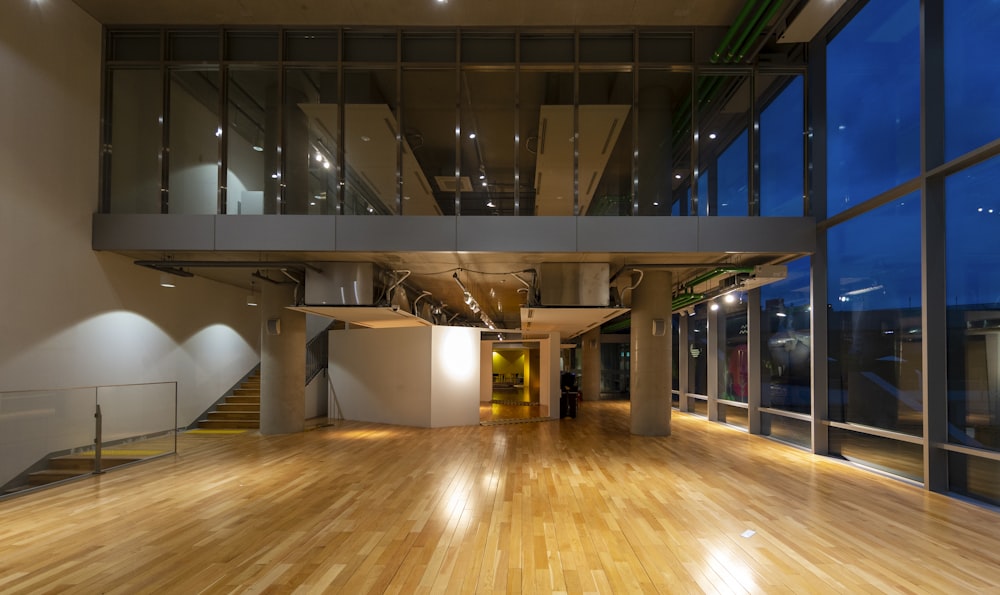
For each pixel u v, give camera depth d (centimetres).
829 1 705
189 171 930
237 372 1374
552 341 1496
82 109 872
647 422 1143
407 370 1328
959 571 422
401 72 942
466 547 472
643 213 916
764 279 938
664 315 1150
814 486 689
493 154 928
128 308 974
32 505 605
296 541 487
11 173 737
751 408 1168
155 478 737
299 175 931
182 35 948
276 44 950
